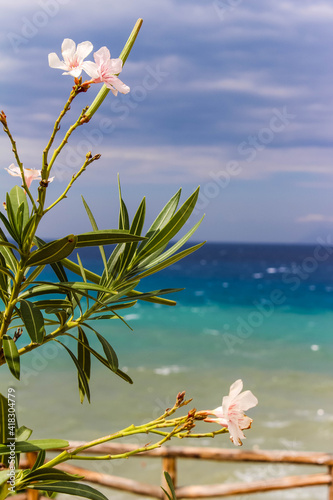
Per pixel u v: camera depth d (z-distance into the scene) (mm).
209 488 3709
